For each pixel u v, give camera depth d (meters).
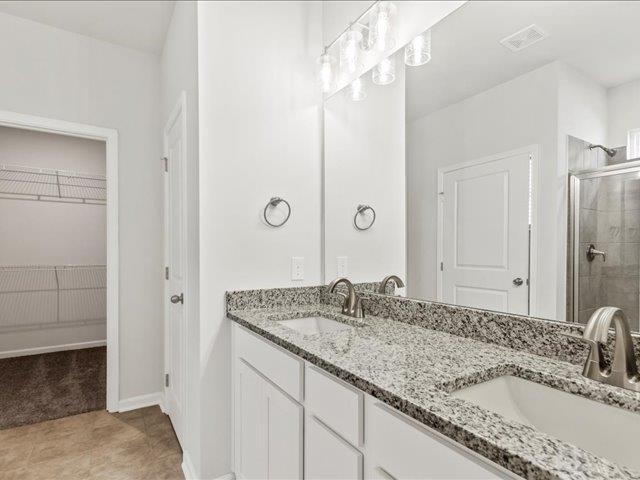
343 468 0.94
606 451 0.77
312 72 2.00
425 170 1.47
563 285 1.03
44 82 2.33
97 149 4.25
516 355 1.05
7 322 3.78
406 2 1.55
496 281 1.20
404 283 1.57
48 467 1.87
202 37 1.66
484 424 0.63
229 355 1.72
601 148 0.95
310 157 1.98
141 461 1.93
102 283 4.27
